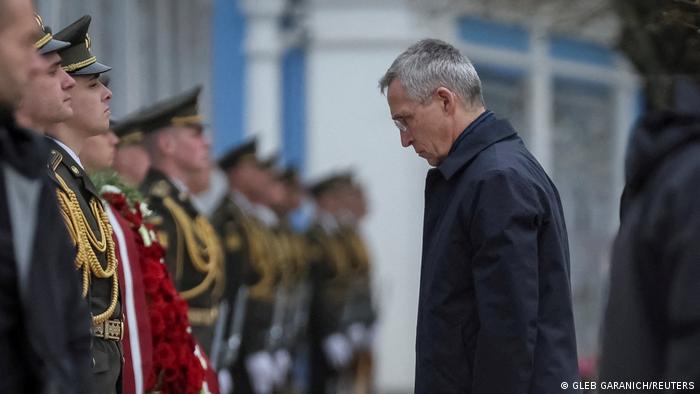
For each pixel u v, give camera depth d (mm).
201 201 29984
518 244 13938
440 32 44594
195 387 17297
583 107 52344
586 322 51500
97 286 15102
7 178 10375
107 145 17250
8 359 10320
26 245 10305
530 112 49219
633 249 9977
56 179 14570
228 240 27234
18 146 10461
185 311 17344
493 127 14711
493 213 14031
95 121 15617
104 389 14977
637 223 9977
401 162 44188
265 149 43781
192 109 21812
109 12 32406
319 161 44500
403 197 44156
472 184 14305
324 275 38094
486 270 13969
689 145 9938
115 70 32688
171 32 37719
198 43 40406
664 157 9961
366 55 44375
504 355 13820
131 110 33125
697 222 9688
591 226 52938
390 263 44062
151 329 16609
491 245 13961
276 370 31016
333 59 44469
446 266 14391
